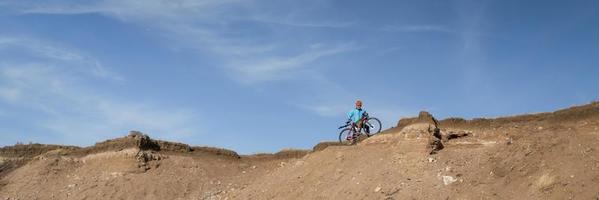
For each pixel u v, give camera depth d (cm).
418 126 2800
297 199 2767
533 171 2245
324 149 3102
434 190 2375
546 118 2823
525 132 2659
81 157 3819
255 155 4016
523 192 2169
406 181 2491
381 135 2942
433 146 2662
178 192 3441
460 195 2294
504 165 2358
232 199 3102
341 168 2847
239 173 3694
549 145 2314
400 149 2741
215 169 3712
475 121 2973
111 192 3409
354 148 2972
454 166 2502
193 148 3984
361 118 3091
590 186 2039
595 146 2223
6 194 3506
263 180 3222
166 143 3909
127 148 3728
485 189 2275
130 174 3553
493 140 2708
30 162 3825
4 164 3875
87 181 3544
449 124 2994
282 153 3903
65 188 3516
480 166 2434
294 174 3033
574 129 2562
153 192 3412
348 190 2609
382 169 2647
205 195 3381
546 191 2106
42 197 3453
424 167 2548
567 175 2122
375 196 2472
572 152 2228
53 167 3694
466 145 2698
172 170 3625
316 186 2800
